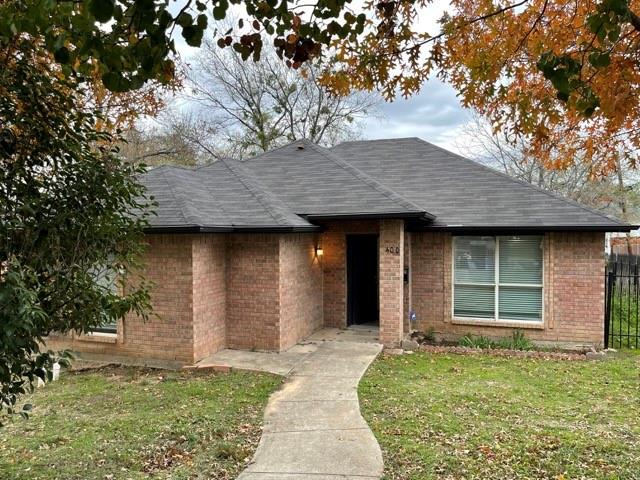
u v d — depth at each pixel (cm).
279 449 534
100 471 485
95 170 388
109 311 416
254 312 1007
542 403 675
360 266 1305
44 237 365
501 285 1145
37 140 358
